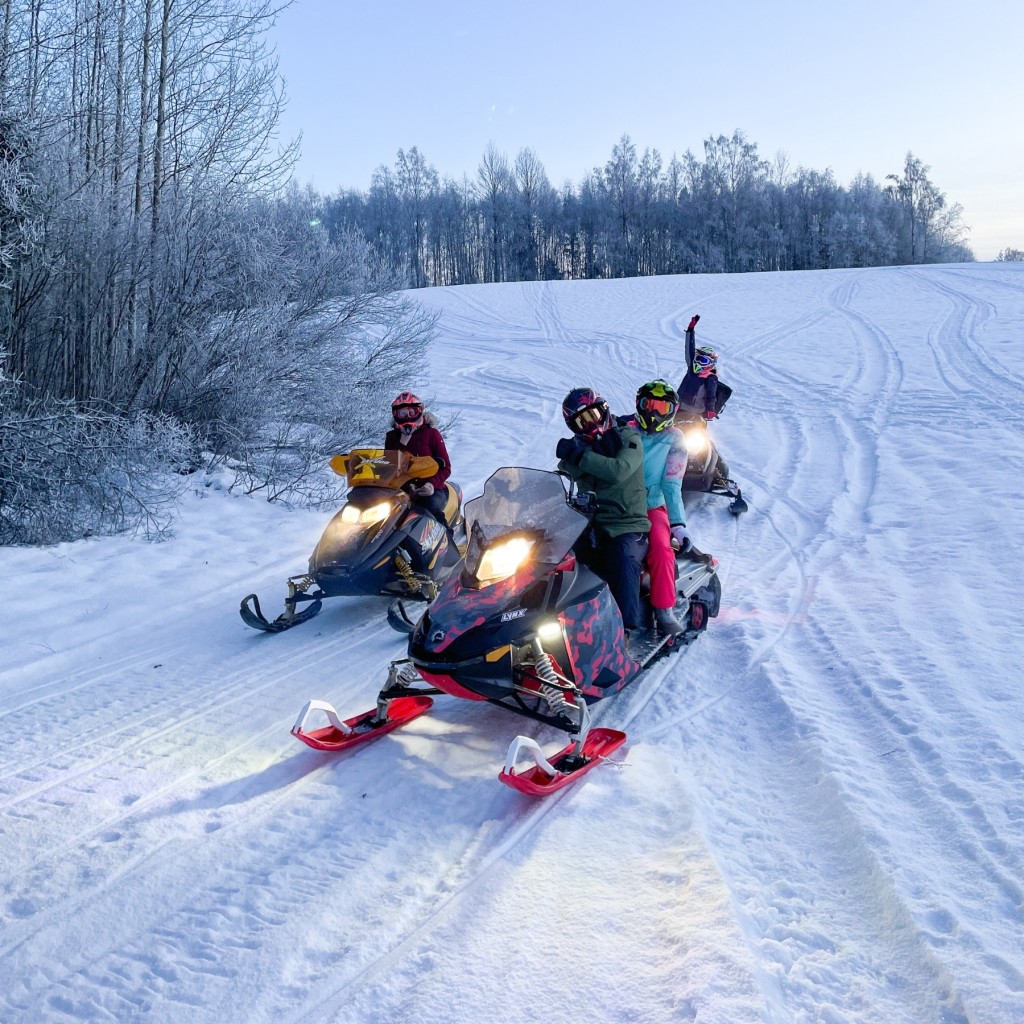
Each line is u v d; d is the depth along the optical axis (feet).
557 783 12.24
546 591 13.74
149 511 27.04
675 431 16.92
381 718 14.43
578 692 13.11
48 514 25.57
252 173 36.60
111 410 33.01
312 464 34.91
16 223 27.58
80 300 32.01
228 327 35.37
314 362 37.63
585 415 15.51
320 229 40.37
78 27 30.78
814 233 316.19
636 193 318.65
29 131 27.66
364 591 19.98
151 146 35.53
